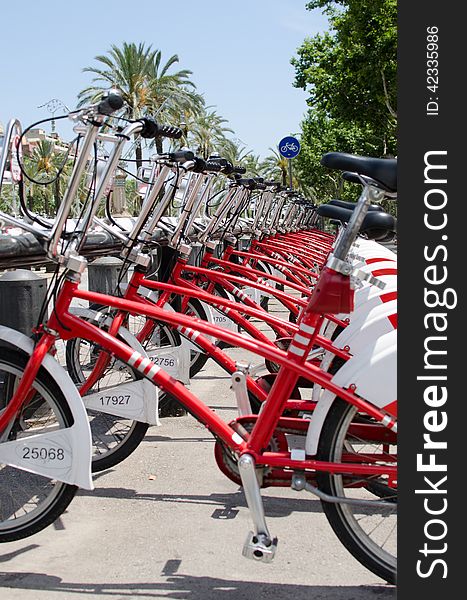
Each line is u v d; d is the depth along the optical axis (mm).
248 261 6590
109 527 3297
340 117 22641
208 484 3814
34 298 4586
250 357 6746
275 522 3355
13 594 2701
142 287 4332
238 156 36031
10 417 2848
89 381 3715
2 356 2902
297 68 24203
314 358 3438
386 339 2646
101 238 5008
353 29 20281
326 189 52031
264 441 2693
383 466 2609
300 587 2773
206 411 2793
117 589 2748
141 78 24453
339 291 2586
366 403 2590
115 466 4070
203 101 27719
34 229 2875
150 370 2855
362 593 2732
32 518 2881
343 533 2686
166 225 4621
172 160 3617
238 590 2744
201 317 5031
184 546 3109
